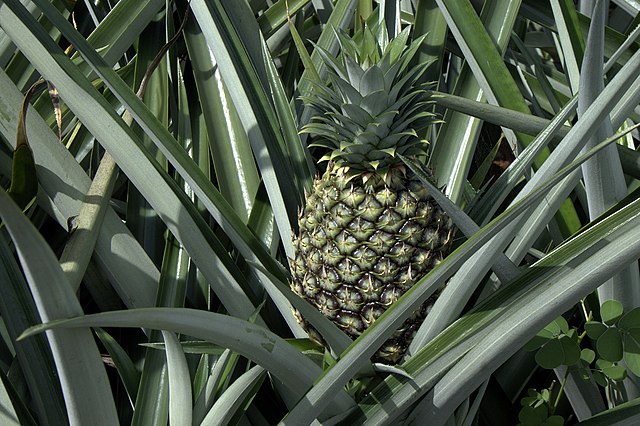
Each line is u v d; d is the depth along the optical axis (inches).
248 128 44.7
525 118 43.2
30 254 32.0
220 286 41.8
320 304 41.7
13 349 43.9
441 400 38.5
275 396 44.4
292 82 52.7
